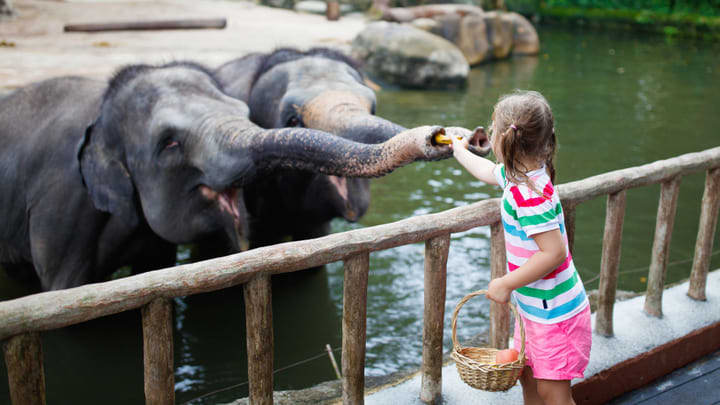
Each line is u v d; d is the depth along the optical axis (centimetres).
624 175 295
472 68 1466
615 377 295
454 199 684
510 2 2330
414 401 268
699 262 343
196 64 450
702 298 348
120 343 422
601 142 890
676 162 312
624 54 1655
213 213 404
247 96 486
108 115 408
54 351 412
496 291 214
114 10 1612
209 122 385
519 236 218
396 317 457
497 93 1201
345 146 335
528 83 1292
